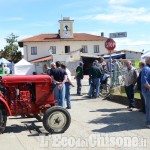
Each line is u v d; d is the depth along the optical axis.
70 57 57.44
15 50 82.69
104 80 19.75
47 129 9.83
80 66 20.72
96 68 18.81
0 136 9.72
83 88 25.62
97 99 18.20
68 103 14.93
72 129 10.43
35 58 71.38
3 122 9.82
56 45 71.88
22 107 10.25
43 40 71.25
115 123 11.28
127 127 10.59
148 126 10.43
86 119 12.16
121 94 17.44
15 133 10.07
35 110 10.36
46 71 16.98
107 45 18.27
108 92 18.92
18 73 45.94
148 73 10.38
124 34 17.41
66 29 72.56
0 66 42.97
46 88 10.38
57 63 13.66
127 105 15.52
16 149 8.34
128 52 52.88
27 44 71.12
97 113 13.48
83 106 15.61
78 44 72.56
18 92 10.18
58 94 13.72
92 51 73.00
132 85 13.85
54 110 9.86
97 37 73.94
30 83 10.34
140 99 14.21
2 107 9.77
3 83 10.12
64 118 9.95
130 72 13.83
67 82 14.82
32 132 10.16
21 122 11.73
